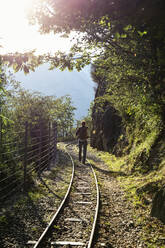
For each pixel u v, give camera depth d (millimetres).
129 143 11695
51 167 10961
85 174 9484
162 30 2506
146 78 4945
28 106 11703
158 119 6758
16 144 7781
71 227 4445
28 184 7215
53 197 6336
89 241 3766
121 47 4547
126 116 12992
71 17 3121
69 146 24531
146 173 7520
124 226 4621
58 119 38250
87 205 5742
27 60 3293
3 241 3799
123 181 8031
